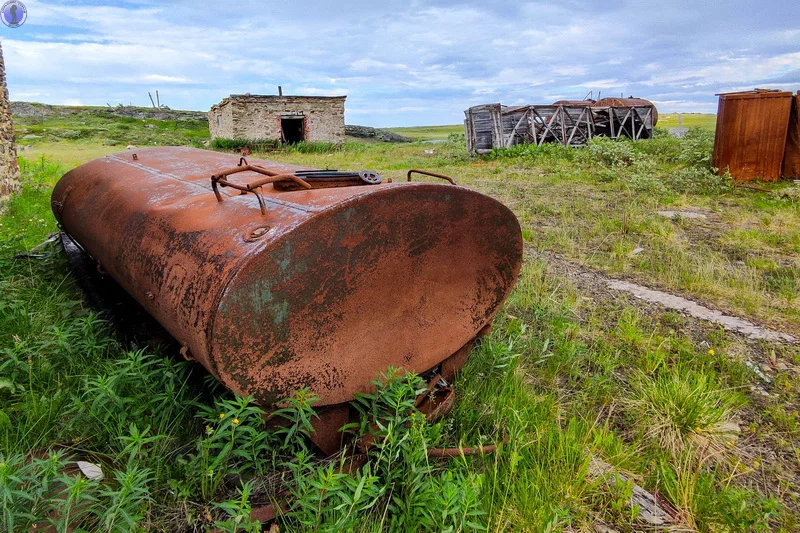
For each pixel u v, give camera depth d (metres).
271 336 2.00
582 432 2.71
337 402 2.27
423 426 2.31
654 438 2.74
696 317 4.28
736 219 7.41
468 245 2.60
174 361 2.99
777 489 2.44
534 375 3.34
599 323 4.16
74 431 2.47
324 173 2.75
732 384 3.31
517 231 2.78
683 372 3.37
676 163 13.01
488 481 2.25
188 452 2.33
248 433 2.22
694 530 2.19
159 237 2.55
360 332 2.28
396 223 2.24
